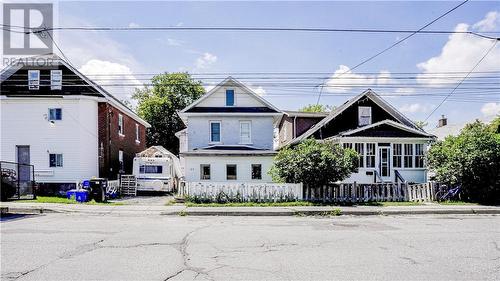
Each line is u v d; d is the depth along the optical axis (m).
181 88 52.00
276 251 7.75
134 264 6.62
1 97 22.59
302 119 29.61
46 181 22.80
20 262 6.70
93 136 23.94
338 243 8.66
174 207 16.12
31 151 22.92
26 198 18.41
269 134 26.20
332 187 18.12
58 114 23.25
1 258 6.99
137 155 25.12
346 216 14.48
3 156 22.84
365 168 22.61
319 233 10.06
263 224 11.91
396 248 8.13
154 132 50.84
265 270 6.30
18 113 23.06
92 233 9.78
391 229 10.87
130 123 31.25
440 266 6.64
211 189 18.06
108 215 14.21
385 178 22.83
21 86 23.34
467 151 17.77
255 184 18.00
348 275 6.05
